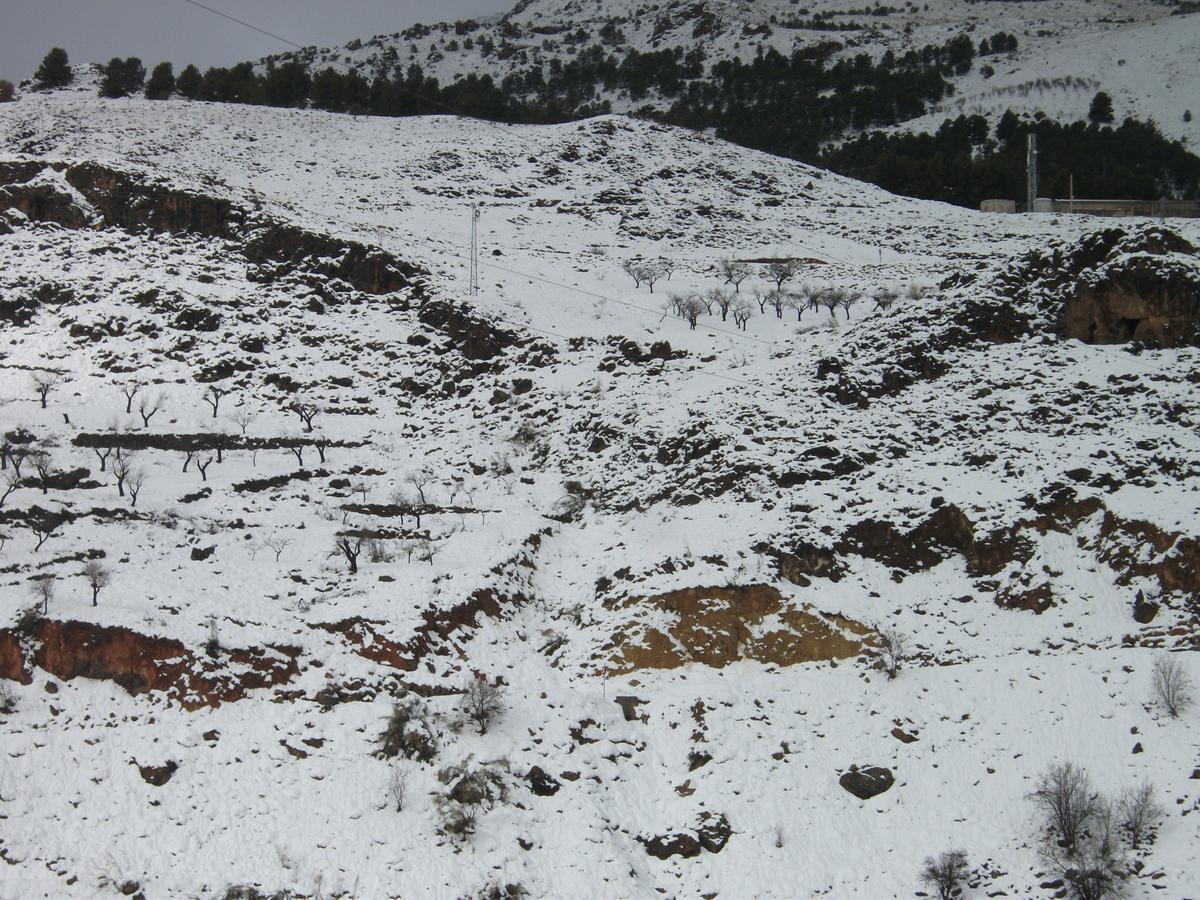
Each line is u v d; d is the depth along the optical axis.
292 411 78.62
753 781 45.66
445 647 50.91
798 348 75.88
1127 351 65.62
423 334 87.31
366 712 47.09
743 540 56.28
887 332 70.94
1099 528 53.66
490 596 54.25
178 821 42.56
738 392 69.88
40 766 43.88
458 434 75.69
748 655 51.53
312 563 56.31
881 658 50.38
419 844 42.34
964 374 66.19
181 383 80.50
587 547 60.75
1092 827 41.50
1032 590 52.38
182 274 92.88
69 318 86.25
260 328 87.62
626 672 51.28
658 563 55.66
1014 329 69.06
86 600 50.12
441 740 46.06
